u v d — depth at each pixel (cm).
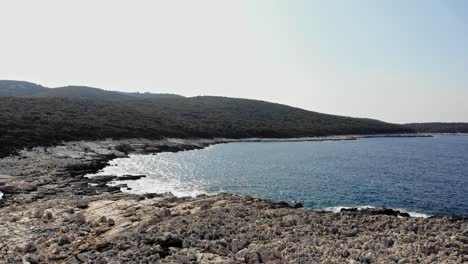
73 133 7844
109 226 1939
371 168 6444
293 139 14138
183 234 1652
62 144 6956
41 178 4347
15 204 2912
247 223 1833
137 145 8662
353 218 1964
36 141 6600
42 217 2162
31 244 1623
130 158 7262
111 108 12294
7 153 5634
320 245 1490
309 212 2100
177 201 2509
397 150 10681
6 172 4594
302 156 8450
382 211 2675
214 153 8806
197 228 1714
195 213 2067
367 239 1545
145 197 2769
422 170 6247
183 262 1334
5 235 1823
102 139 8225
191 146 9956
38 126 7606
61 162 5709
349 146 11988
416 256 1315
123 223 1972
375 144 13250
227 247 1480
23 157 5641
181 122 12850
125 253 1444
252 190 4409
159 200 2564
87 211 2317
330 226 1778
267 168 6294
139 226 1869
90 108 11569
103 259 1390
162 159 7312
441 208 3562
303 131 15725
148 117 12200
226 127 13862
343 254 1352
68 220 2080
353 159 7962
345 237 1614
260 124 15550
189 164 6694
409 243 1477
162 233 1670
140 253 1439
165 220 1950
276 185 4725
